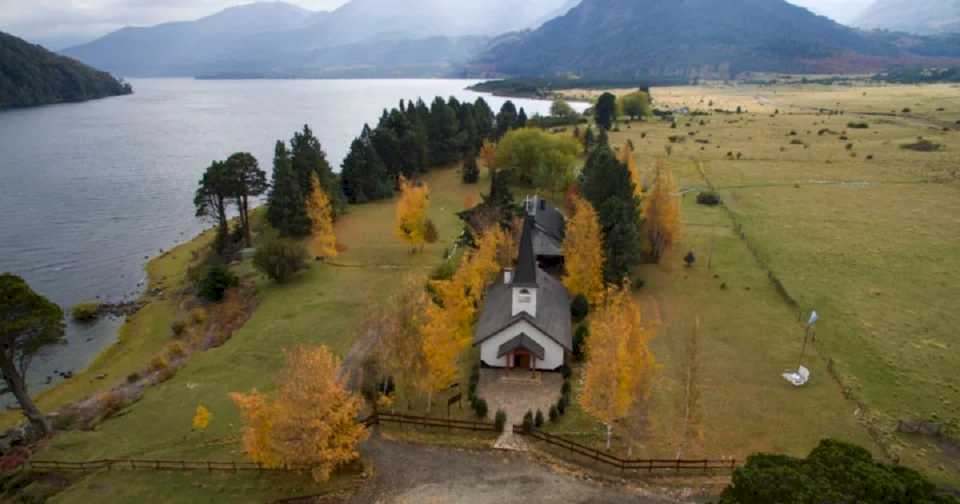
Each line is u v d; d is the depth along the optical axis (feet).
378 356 156.04
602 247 215.51
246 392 161.38
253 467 128.47
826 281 225.76
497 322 166.20
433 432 138.21
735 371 163.63
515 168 401.08
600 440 135.13
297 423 112.57
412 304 143.64
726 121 613.52
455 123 469.57
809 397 151.23
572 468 125.70
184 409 154.40
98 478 126.93
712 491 117.91
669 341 180.75
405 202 261.65
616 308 143.02
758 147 474.49
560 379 161.27
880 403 148.56
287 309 214.69
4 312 139.33
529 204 255.50
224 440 139.74
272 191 316.40
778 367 165.89
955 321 192.34
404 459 129.08
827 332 185.78
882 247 261.44
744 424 139.95
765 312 200.54
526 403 150.41
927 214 306.35
